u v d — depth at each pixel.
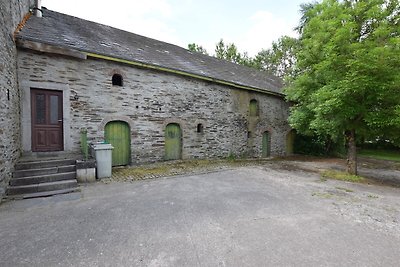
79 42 7.25
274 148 14.09
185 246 2.83
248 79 13.55
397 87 6.13
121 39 9.68
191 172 7.54
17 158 5.60
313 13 8.30
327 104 6.65
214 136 10.90
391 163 12.59
